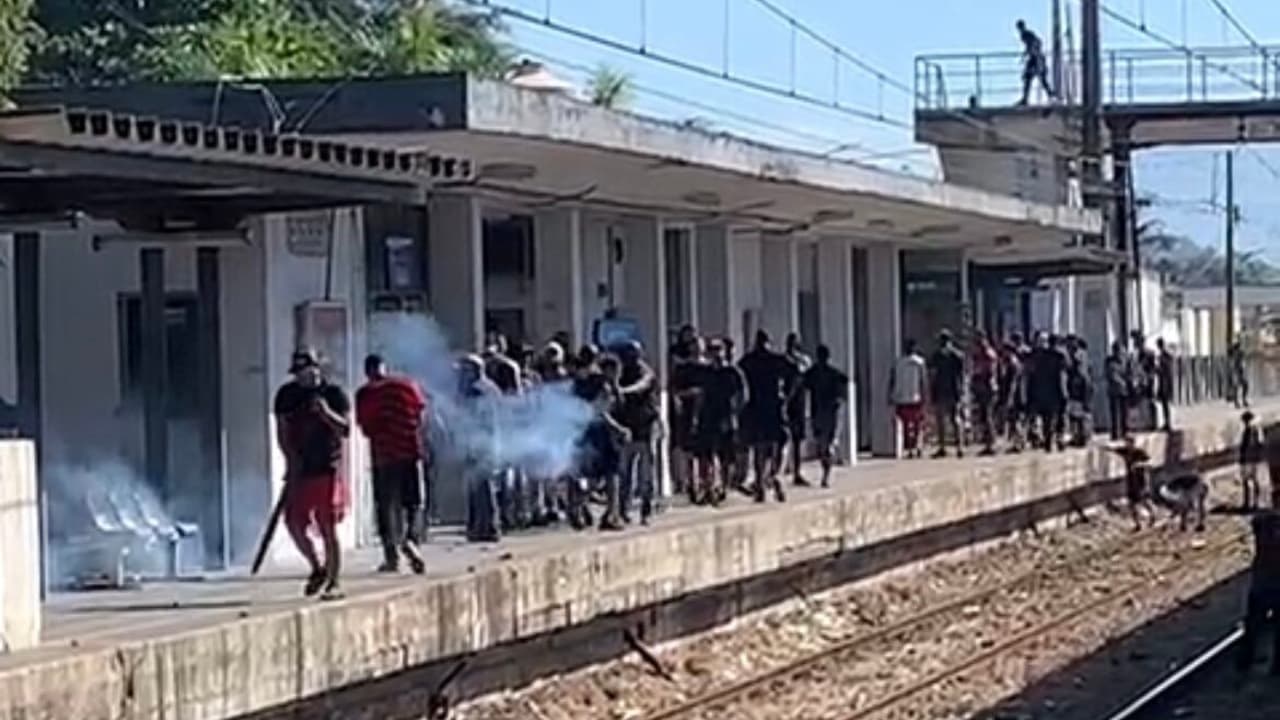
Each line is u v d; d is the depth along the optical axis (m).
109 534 22.62
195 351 24.31
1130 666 25.31
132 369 24.17
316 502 20.73
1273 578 23.66
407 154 21.81
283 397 20.89
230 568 23.78
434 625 20.73
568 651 23.55
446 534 26.56
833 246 42.06
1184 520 43.50
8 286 22.92
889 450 44.12
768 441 31.08
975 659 25.62
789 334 36.25
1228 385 78.06
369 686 20.11
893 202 36.03
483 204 29.23
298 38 42.94
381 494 22.38
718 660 25.72
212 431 23.94
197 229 22.62
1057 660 25.67
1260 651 25.34
